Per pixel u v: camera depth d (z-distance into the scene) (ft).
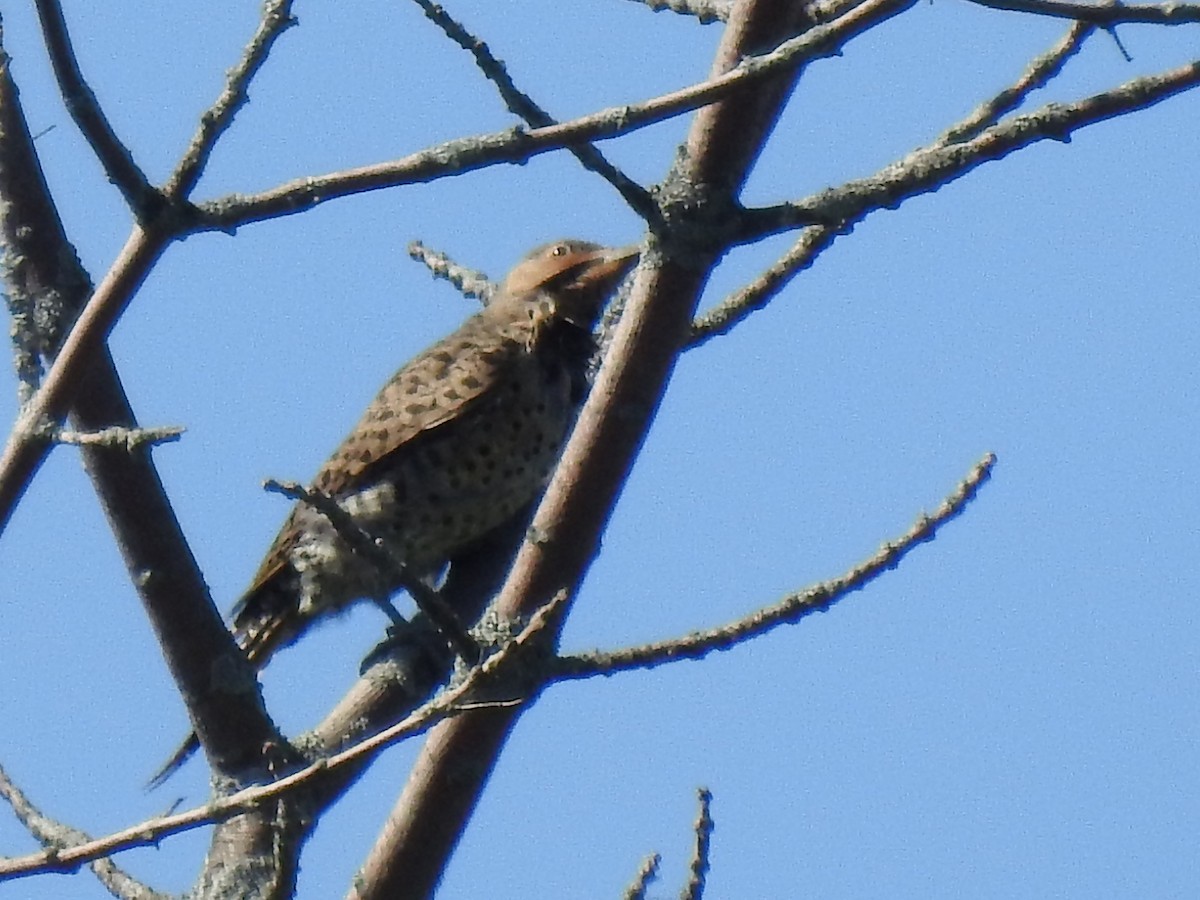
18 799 30.96
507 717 31.48
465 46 25.63
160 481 32.96
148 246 25.07
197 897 31.89
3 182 31.04
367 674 37.91
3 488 25.26
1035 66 32.37
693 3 36.29
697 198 30.04
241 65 24.48
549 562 31.37
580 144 25.57
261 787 23.79
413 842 31.63
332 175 25.26
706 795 29.43
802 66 27.30
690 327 32.65
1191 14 26.91
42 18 23.80
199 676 33.24
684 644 27.94
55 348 30.76
